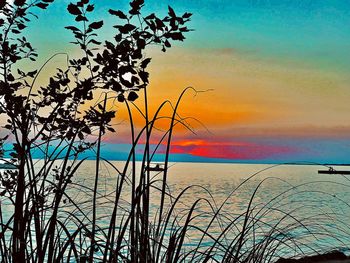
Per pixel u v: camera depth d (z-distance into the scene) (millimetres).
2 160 2803
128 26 2676
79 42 2770
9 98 2637
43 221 2191
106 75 2730
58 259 1927
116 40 2721
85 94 2760
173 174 103250
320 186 44938
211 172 126438
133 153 1935
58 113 2863
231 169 167875
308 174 103562
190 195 20422
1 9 2771
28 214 2051
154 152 2012
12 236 2104
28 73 2912
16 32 2873
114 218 1854
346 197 31422
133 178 1936
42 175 2111
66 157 2049
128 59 2699
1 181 2711
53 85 2854
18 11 2791
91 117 2732
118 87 2676
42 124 2787
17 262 1998
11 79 2881
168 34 2674
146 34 2678
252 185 49562
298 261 2467
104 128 2729
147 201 1979
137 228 1935
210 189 40812
